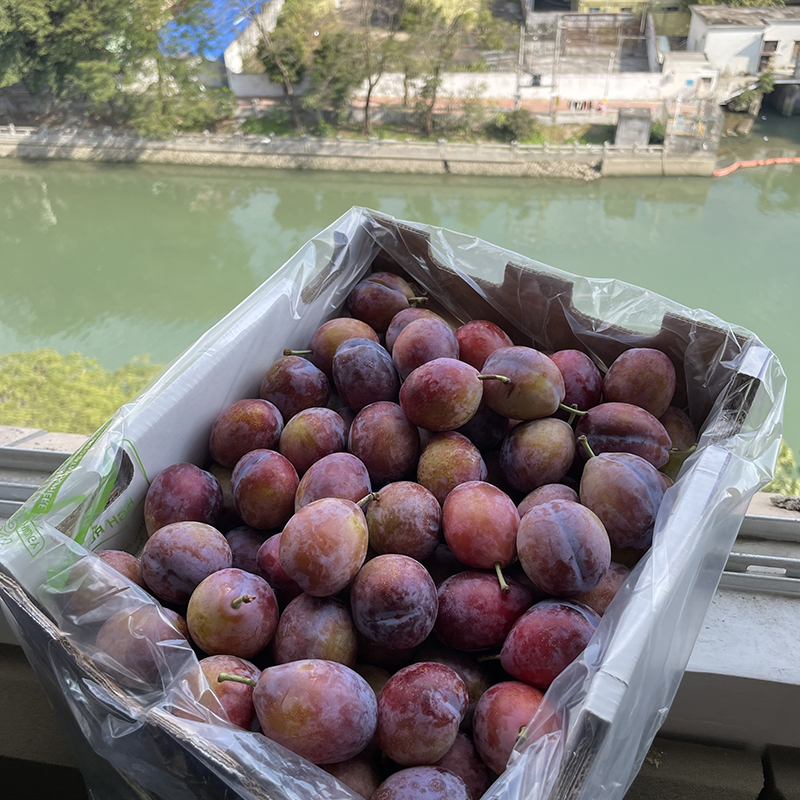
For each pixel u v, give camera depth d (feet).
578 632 1.09
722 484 1.20
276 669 1.03
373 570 1.16
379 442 1.44
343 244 1.84
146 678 1.03
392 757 1.04
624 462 1.34
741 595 1.70
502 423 1.52
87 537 1.30
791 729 1.62
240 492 1.38
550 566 1.17
